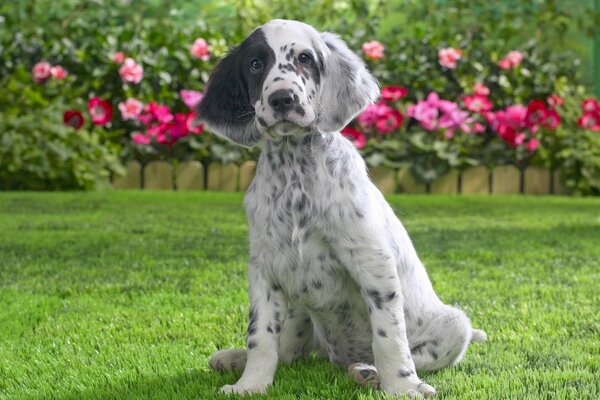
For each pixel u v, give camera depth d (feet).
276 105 11.34
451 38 45.68
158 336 14.65
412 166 40.91
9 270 20.65
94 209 32.68
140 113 41.78
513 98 45.11
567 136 41.88
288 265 11.68
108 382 12.07
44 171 38.91
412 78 44.32
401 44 45.70
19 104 40.24
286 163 11.66
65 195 37.17
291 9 49.34
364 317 12.23
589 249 24.00
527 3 50.01
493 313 16.19
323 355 13.42
